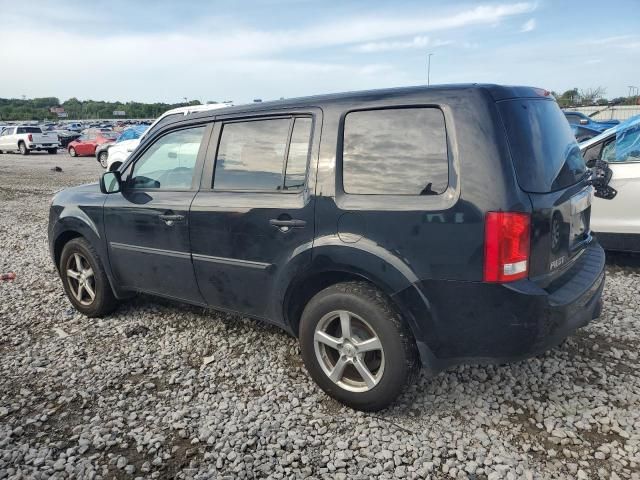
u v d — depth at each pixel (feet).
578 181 10.62
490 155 8.57
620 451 8.85
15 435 9.81
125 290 14.94
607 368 11.69
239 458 8.95
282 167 11.07
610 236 18.62
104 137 95.86
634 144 18.33
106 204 14.48
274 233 10.89
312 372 10.72
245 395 11.05
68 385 11.64
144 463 8.92
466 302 8.84
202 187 12.49
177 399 10.95
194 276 12.72
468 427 9.68
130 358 12.94
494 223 8.44
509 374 11.50
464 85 9.19
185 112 35.94
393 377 9.59
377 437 9.43
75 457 9.11
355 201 9.76
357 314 9.78
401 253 9.23
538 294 8.59
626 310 14.93
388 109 9.70
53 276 20.56
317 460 8.89
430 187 9.07
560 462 8.66
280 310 11.21
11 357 13.20
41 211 38.17
